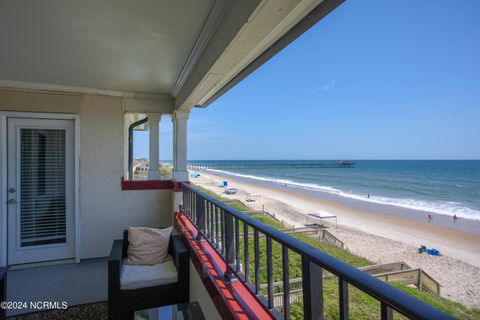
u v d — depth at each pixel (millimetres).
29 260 3559
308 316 796
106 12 1750
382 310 536
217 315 1562
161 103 3998
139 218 3982
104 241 3832
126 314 2219
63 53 2430
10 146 3486
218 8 1662
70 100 3666
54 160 3701
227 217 1672
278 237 999
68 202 3748
